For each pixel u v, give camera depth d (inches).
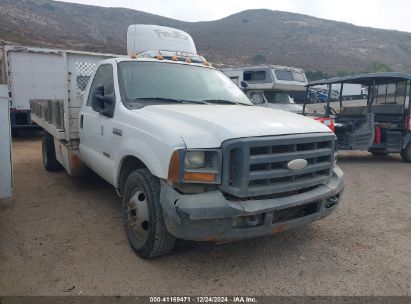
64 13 4126.5
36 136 575.2
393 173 339.0
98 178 283.9
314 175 155.1
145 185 148.7
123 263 152.9
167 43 280.2
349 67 2881.4
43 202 228.2
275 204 138.3
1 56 572.1
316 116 404.5
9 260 154.4
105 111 182.5
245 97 213.6
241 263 154.9
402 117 384.2
